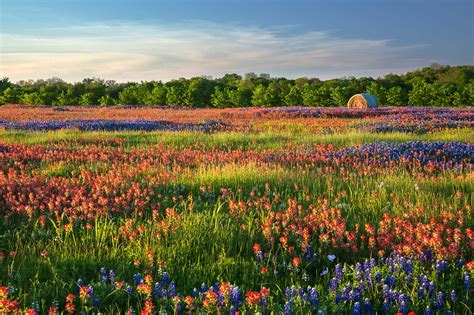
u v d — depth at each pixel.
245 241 6.55
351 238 6.23
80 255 5.80
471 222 7.25
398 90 76.50
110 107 57.31
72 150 15.59
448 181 10.32
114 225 7.21
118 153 14.73
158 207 8.16
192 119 32.09
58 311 4.50
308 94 76.81
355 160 13.41
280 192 9.49
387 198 9.00
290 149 16.02
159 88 84.81
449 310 4.43
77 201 8.04
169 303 4.58
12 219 7.59
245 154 14.41
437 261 5.25
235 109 45.38
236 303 4.38
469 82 88.62
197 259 5.81
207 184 9.98
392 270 5.36
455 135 19.34
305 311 4.40
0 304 3.98
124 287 4.85
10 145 15.45
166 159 13.16
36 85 115.44
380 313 4.61
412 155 13.84
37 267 5.39
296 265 5.32
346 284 5.04
